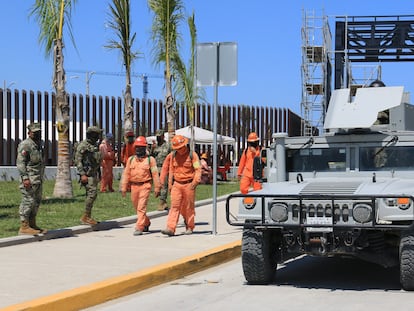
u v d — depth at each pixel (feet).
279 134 35.83
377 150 34.22
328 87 114.93
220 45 45.34
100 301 27.76
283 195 29.81
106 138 77.36
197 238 43.62
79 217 51.72
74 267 32.73
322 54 112.88
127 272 31.50
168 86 92.07
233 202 71.31
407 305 26.96
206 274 35.19
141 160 45.52
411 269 28.81
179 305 27.43
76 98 97.19
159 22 91.15
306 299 28.43
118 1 81.56
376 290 30.42
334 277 34.06
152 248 39.34
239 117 120.26
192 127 99.96
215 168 45.39
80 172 46.60
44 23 64.18
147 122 107.24
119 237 44.01
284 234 30.09
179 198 44.83
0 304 24.58
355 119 34.12
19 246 39.34
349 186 30.76
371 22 117.70
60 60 65.26
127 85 84.89
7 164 88.48
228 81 45.09
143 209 45.42
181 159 44.83
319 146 35.19
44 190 74.33
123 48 83.35
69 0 65.00
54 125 94.32
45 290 27.30
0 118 87.40
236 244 40.83
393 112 35.27
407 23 116.98
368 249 29.66
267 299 28.45
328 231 28.91
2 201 61.82
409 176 33.58
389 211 28.63
